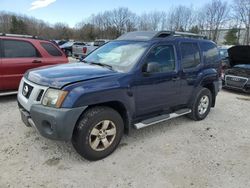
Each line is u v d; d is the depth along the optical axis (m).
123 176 3.37
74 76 3.61
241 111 6.81
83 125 3.49
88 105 3.48
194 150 4.22
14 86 6.57
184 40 5.08
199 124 5.52
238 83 9.07
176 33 5.12
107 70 4.00
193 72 5.21
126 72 3.99
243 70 9.13
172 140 4.57
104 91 3.59
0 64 6.24
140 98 4.17
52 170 3.41
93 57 4.89
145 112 4.38
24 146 4.00
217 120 5.88
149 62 4.23
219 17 68.06
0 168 3.38
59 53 7.46
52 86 3.39
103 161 3.72
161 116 4.70
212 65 5.86
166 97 4.67
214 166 3.75
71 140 3.61
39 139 4.25
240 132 5.19
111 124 3.80
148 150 4.12
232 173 3.58
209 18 69.62
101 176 3.34
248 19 60.12
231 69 9.52
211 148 4.34
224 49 12.27
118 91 3.76
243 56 9.37
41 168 3.44
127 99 3.92
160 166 3.66
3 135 4.37
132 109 4.06
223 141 4.67
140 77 4.08
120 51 4.56
